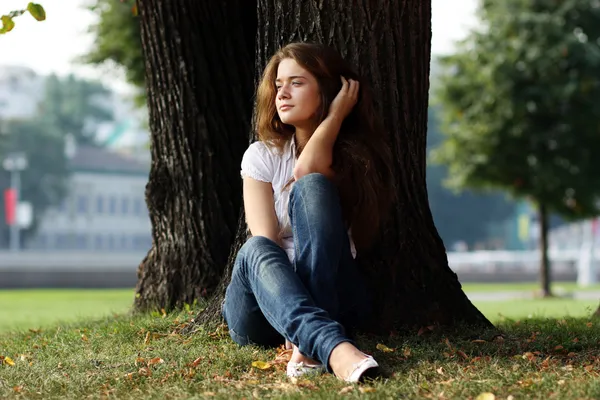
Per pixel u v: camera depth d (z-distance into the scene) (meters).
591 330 4.64
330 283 3.36
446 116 21.67
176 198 5.91
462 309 4.44
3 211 73.94
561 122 20.59
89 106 94.50
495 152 20.73
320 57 3.71
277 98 3.71
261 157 3.70
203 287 5.78
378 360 3.65
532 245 98.25
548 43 20.20
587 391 3.00
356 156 3.65
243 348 3.84
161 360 3.79
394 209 4.37
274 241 3.58
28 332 5.98
